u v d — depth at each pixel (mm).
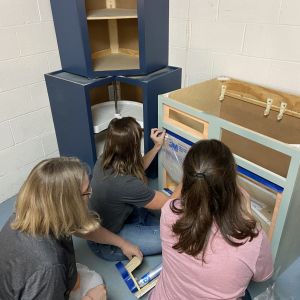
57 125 2178
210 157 862
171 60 2209
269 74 1790
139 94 2404
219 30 1891
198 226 857
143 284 1461
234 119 2031
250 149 1811
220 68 1993
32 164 2209
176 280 950
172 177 1916
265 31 1709
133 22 2123
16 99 1957
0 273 902
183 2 1959
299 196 1313
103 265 1618
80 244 1750
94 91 2330
